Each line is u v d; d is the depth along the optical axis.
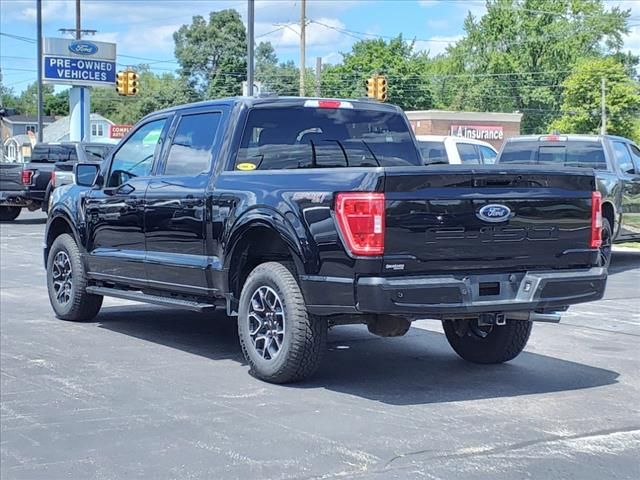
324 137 7.94
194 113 8.03
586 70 72.06
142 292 8.62
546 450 5.28
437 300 6.07
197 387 6.76
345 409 6.14
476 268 6.28
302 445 5.37
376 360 7.76
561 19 85.12
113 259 8.71
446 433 5.59
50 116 114.94
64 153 24.78
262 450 5.28
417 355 8.00
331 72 88.00
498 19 86.19
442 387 6.79
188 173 7.84
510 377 7.14
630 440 5.49
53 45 37.91
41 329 9.20
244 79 84.88
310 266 6.27
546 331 9.20
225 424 5.80
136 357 7.84
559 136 14.43
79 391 6.67
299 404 6.27
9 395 6.56
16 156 84.75
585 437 5.54
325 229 6.16
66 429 5.73
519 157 14.70
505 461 5.08
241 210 6.92
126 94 34.53
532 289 6.42
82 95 39.28
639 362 7.74
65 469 5.01
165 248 7.95
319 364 6.68
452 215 6.11
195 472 4.93
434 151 17.06
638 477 4.85
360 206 5.96
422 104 88.00
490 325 7.41
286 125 7.74
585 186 6.69
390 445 5.36
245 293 6.95
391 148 8.30
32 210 24.56
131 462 5.11
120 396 6.52
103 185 9.07
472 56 88.81
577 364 7.65
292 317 6.51
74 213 9.35
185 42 85.44
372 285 5.93
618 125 71.38
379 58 87.38
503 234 6.30
